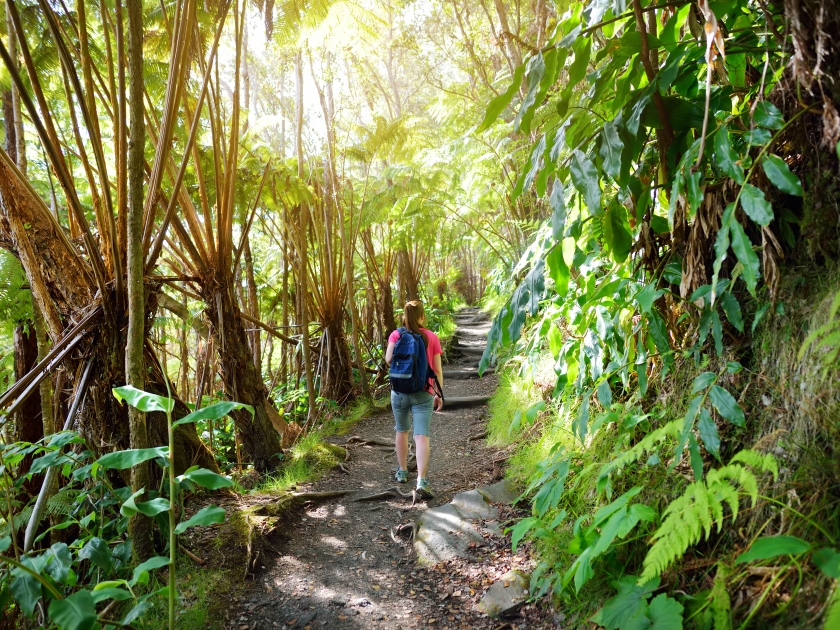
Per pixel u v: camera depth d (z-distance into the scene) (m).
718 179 1.55
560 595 1.78
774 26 1.36
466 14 5.80
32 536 1.94
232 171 3.59
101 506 2.22
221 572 2.26
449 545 2.45
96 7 3.24
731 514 1.38
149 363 2.73
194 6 2.51
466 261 20.17
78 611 1.22
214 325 3.74
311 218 6.18
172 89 2.48
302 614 2.03
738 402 1.51
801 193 1.16
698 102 1.57
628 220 2.00
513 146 5.28
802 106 1.29
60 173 2.20
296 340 5.69
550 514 2.18
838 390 1.19
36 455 2.83
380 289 8.13
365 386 6.11
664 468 1.70
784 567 1.13
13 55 2.67
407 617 1.98
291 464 3.89
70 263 2.54
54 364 2.36
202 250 3.59
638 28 1.58
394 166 6.61
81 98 2.17
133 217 2.05
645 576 1.17
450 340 9.41
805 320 1.34
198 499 2.88
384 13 6.54
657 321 1.72
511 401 4.14
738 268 1.37
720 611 1.18
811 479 1.19
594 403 2.49
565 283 1.91
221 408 1.57
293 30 4.18
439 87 6.38
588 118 1.76
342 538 2.74
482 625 1.87
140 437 2.09
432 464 3.90
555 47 1.52
